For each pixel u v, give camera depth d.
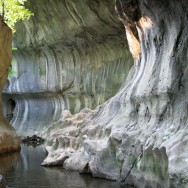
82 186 9.87
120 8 12.62
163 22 9.75
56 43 24.91
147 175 8.97
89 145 11.77
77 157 12.50
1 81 18.45
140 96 10.41
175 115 8.56
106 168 10.83
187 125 7.93
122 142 10.30
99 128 12.70
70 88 24.95
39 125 27.05
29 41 27.00
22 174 11.70
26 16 23.69
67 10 21.56
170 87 8.77
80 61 24.12
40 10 24.27
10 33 18.52
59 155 13.58
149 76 10.31
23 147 20.02
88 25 20.72
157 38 10.13
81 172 11.67
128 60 19.50
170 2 9.10
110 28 19.69
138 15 11.27
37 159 15.05
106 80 21.08
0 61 17.98
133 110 11.09
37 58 27.75
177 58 8.78
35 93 28.11
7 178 11.09
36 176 11.36
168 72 9.02
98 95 21.92
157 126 9.27
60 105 26.19
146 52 11.24
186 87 8.27
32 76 28.33
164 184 8.09
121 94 12.76
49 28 24.50
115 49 20.70
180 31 8.88
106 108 13.72
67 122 16.00
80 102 24.28
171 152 7.61
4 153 17.27
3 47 18.09
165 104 9.12
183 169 7.23
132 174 9.70
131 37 12.76
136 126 10.55
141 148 9.44
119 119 11.74
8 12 21.77
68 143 13.84
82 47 23.42
